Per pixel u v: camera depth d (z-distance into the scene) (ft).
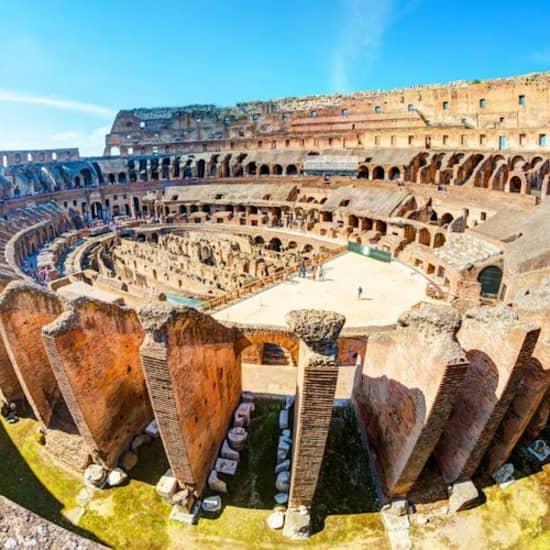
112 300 88.07
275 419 70.03
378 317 99.14
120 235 223.92
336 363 41.78
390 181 209.05
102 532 51.39
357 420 70.08
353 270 135.23
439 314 45.57
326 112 280.92
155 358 44.57
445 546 49.01
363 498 55.98
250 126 307.78
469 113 226.99
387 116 258.57
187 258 164.25
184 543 50.08
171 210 249.75
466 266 116.37
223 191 249.96
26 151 261.85
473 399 50.67
